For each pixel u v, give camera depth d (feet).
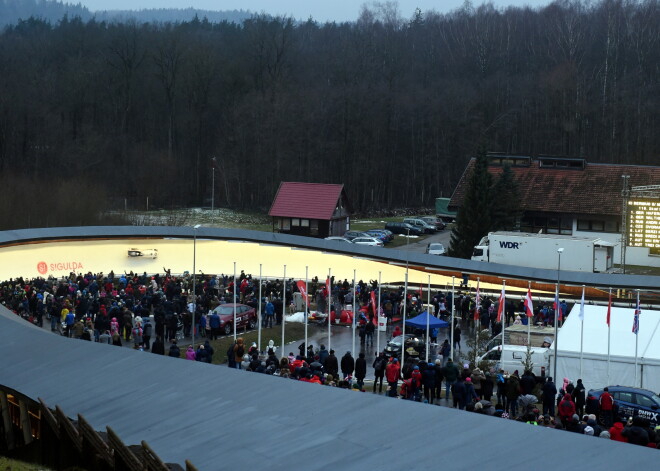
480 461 43.68
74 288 179.01
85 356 77.20
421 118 505.66
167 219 387.55
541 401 127.03
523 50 613.52
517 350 140.77
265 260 230.27
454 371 119.34
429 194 505.66
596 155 494.59
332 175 496.64
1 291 179.01
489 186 304.91
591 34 600.39
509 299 190.39
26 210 331.77
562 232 314.96
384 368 128.26
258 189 478.18
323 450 48.14
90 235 220.43
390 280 221.25
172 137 518.37
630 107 505.25
